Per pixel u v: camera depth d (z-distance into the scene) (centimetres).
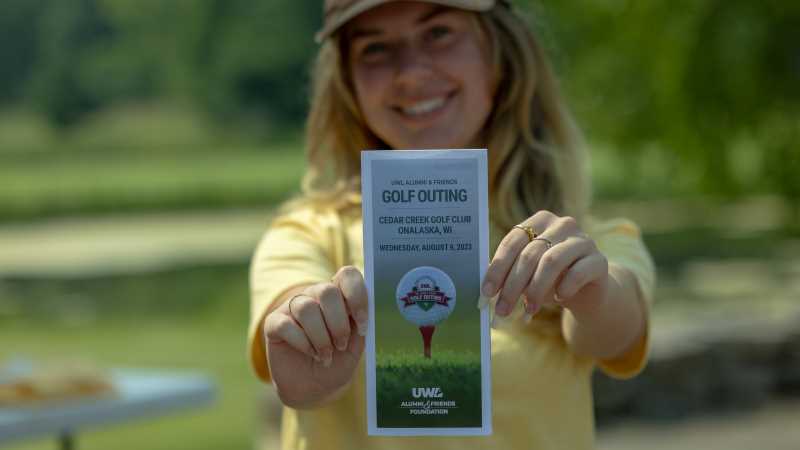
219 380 880
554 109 190
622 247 174
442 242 136
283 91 4591
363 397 163
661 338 705
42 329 1247
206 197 3038
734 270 1505
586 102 1245
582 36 1255
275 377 140
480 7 174
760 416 669
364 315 133
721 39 1061
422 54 176
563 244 134
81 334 1195
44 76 5297
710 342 696
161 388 332
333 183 193
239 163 4397
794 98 1073
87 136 5238
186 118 5184
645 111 1241
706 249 1731
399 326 137
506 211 182
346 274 133
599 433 637
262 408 662
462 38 178
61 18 5250
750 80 1069
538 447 164
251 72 4512
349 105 188
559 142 190
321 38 179
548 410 166
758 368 704
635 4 1121
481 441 162
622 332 157
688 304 1215
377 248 137
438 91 176
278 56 4447
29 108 5425
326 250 174
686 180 1201
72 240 2353
